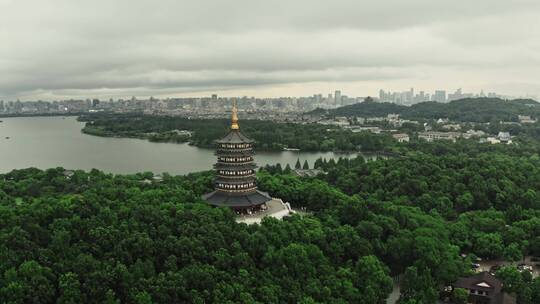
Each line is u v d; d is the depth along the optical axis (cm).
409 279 18538
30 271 15900
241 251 18675
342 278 18600
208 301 16338
